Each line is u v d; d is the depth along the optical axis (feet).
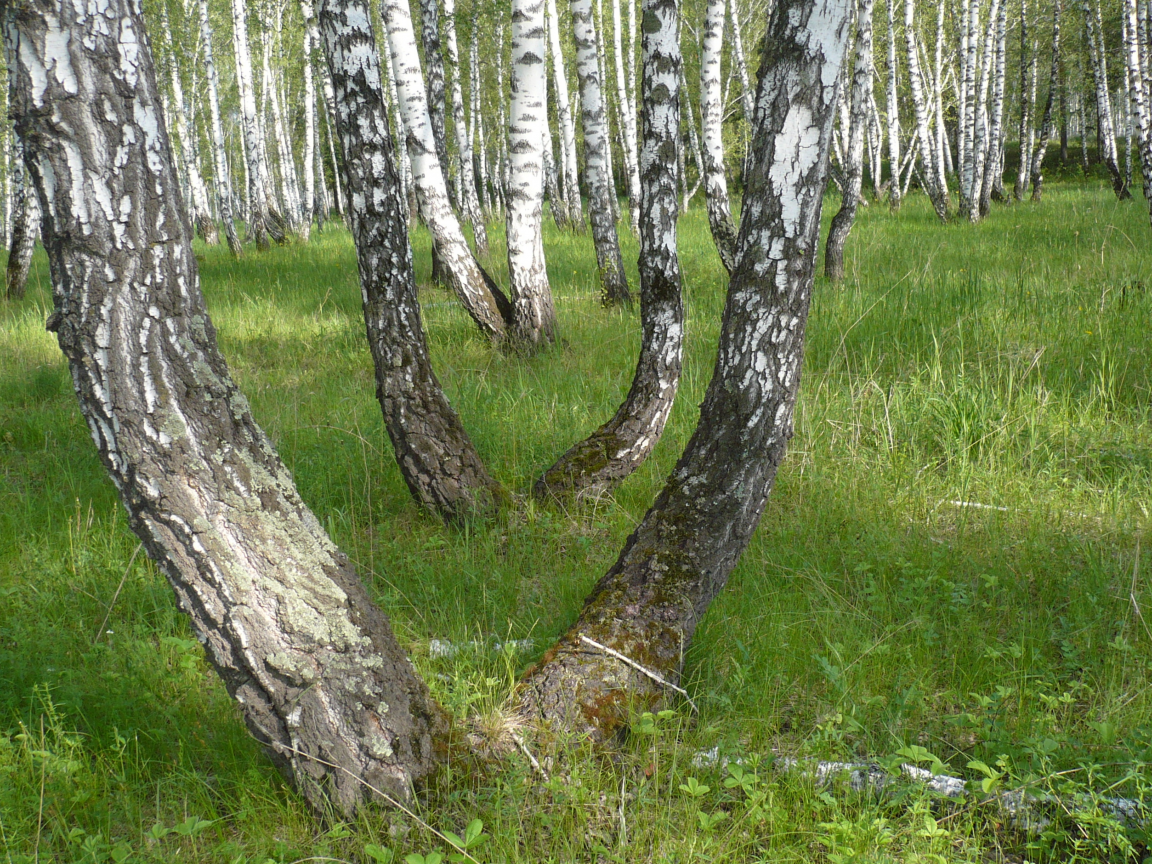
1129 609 11.43
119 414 6.87
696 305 30.25
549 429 19.04
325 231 83.82
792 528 14.29
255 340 29.73
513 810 7.77
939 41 80.69
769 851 7.52
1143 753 8.25
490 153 118.01
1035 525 13.91
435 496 15.11
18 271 39.99
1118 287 26.53
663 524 9.98
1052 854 7.57
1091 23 71.00
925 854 7.40
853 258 38.55
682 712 9.75
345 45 13.75
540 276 26.00
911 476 16.15
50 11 6.29
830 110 8.75
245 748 9.18
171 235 6.96
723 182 32.71
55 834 8.16
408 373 14.89
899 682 10.01
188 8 80.07
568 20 90.22
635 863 7.62
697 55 86.63
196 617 7.46
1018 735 9.13
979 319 24.16
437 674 10.43
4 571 13.76
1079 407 18.69
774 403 9.43
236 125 121.29
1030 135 94.84
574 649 9.45
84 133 6.49
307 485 16.47
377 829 7.73
